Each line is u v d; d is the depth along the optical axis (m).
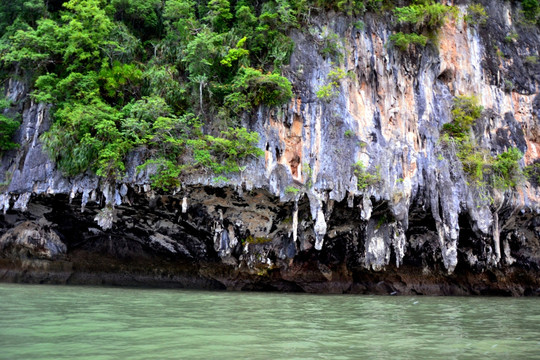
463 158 20.23
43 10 22.72
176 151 18.30
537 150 23.09
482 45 23.66
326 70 20.19
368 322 9.95
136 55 21.58
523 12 25.67
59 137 18.61
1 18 22.86
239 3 21.75
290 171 18.61
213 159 18.16
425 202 19.59
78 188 18.22
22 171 19.20
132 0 22.38
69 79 19.05
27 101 20.91
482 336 8.26
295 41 20.59
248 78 18.61
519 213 21.28
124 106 19.38
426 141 20.33
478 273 22.88
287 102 19.39
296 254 20.61
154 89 19.58
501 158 21.11
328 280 21.81
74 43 19.73
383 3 21.91
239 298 15.43
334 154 18.73
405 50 21.39
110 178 18.06
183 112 19.47
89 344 6.66
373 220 19.81
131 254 21.30
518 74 23.94
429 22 21.72
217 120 19.14
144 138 17.95
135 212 19.41
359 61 20.77
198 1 23.16
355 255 21.38
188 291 18.19
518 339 8.00
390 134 20.23
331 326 9.14
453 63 22.48
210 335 7.61
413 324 9.79
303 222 19.67
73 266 20.92
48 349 6.28
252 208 19.45
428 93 21.31
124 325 8.49
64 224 20.55
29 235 20.48
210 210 19.48
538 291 22.94
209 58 20.05
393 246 20.12
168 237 20.55
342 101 19.53
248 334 7.84
